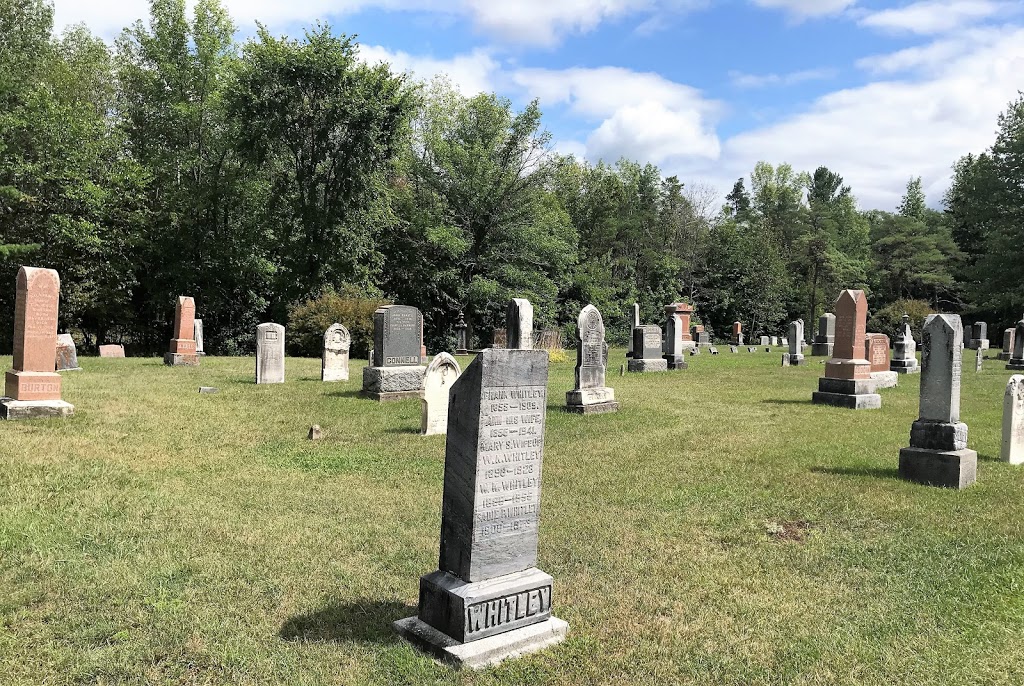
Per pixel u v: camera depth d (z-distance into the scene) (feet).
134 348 130.93
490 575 16.53
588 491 30.81
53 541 21.21
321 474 32.71
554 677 15.29
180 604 17.81
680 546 24.11
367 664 15.44
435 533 24.52
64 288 106.32
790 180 274.57
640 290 193.26
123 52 129.90
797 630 18.15
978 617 19.12
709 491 30.78
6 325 109.19
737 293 205.16
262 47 114.01
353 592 19.26
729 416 51.01
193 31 123.24
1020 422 36.19
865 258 206.80
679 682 15.49
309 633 16.78
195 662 15.24
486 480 16.33
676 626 18.11
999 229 153.48
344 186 122.42
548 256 142.41
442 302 139.74
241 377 66.80
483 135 138.72
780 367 93.30
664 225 213.87
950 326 31.53
